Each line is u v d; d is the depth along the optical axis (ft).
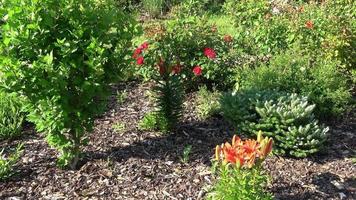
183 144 9.04
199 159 8.52
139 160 8.46
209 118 10.09
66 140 7.89
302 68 10.68
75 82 7.45
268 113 8.79
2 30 7.63
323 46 11.53
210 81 11.77
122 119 10.07
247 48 12.88
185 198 7.49
